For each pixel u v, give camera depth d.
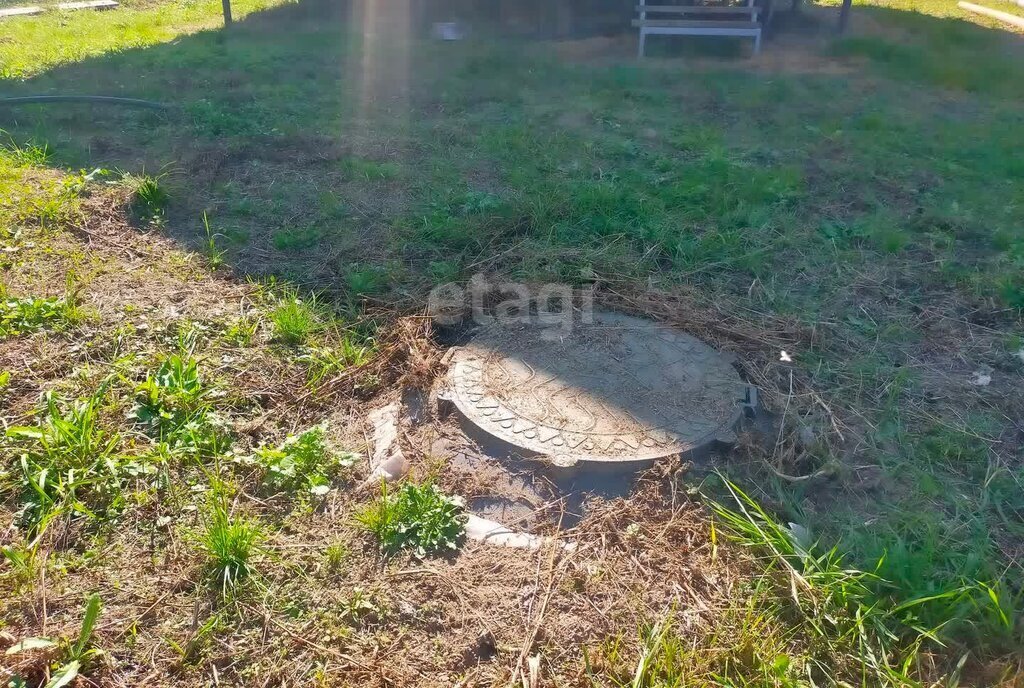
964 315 4.02
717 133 6.66
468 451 2.97
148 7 13.49
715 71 8.99
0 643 2.19
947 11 13.98
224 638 2.24
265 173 5.62
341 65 9.01
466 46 10.11
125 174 5.32
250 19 12.12
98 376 3.26
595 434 2.98
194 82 8.08
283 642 2.24
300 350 3.51
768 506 2.75
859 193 5.51
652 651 2.21
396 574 2.46
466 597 2.40
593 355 3.47
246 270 4.21
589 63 9.41
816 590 2.38
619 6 11.83
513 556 2.55
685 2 11.98
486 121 6.95
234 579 2.39
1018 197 5.49
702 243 4.59
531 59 9.35
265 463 2.81
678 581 2.47
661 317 3.80
